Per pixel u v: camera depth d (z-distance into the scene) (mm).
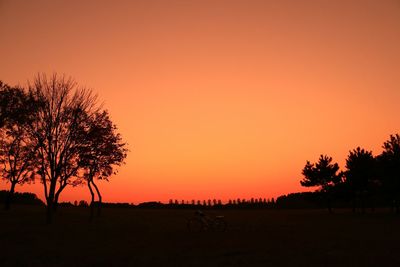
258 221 37062
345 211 65938
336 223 32312
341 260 12789
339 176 57438
